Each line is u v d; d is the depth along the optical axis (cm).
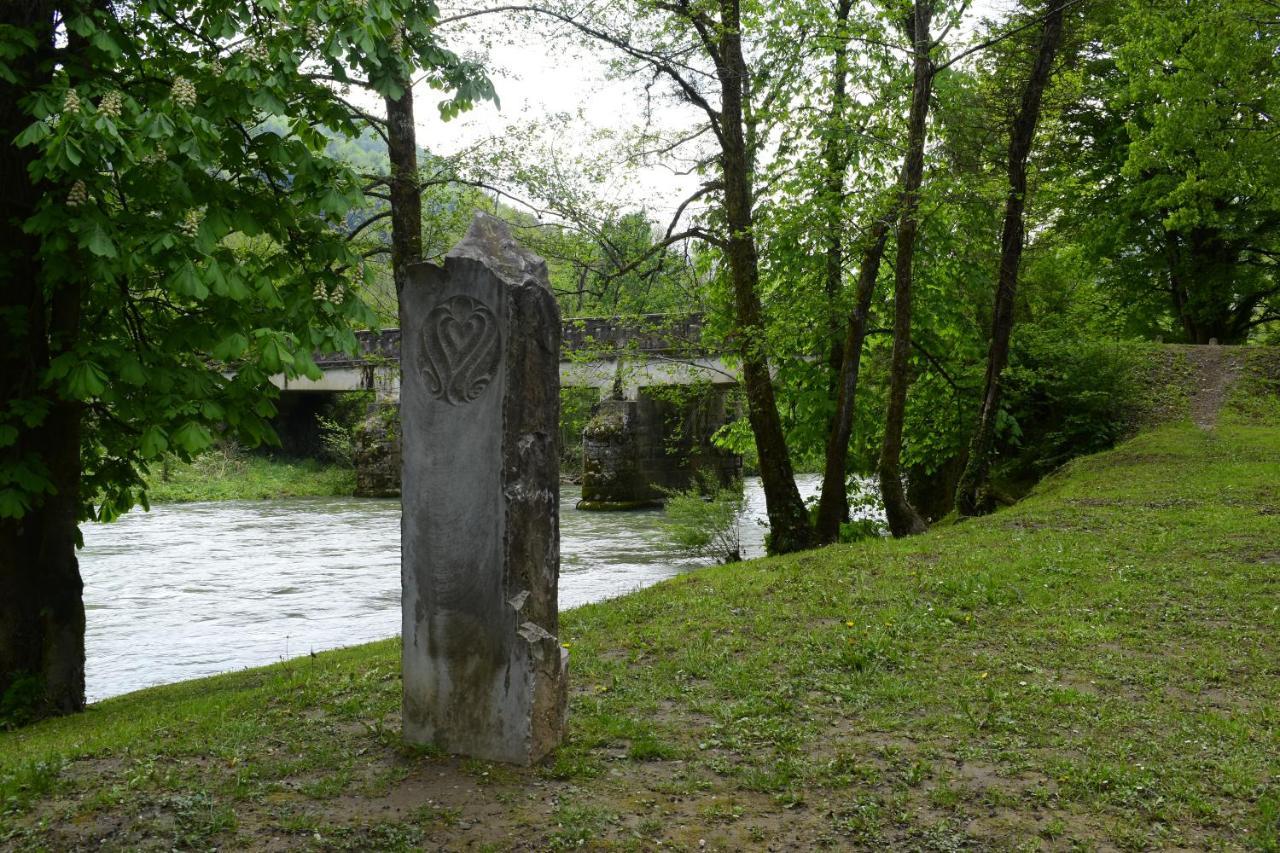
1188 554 1123
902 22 1527
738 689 703
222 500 4334
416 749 574
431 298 557
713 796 515
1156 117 2369
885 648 794
